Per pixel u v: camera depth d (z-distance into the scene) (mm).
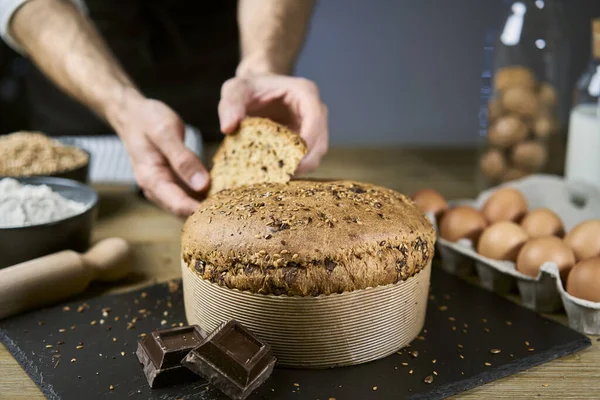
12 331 674
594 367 632
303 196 638
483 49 1419
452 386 599
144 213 953
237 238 602
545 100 936
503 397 594
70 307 716
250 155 734
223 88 770
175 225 918
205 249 612
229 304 609
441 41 1426
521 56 950
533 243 719
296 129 826
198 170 765
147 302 728
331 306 595
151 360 600
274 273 589
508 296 753
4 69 1320
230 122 743
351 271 592
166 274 792
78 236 767
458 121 1479
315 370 615
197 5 1143
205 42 1167
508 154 962
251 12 971
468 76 1443
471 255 756
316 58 1445
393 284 612
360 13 1412
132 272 794
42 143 938
